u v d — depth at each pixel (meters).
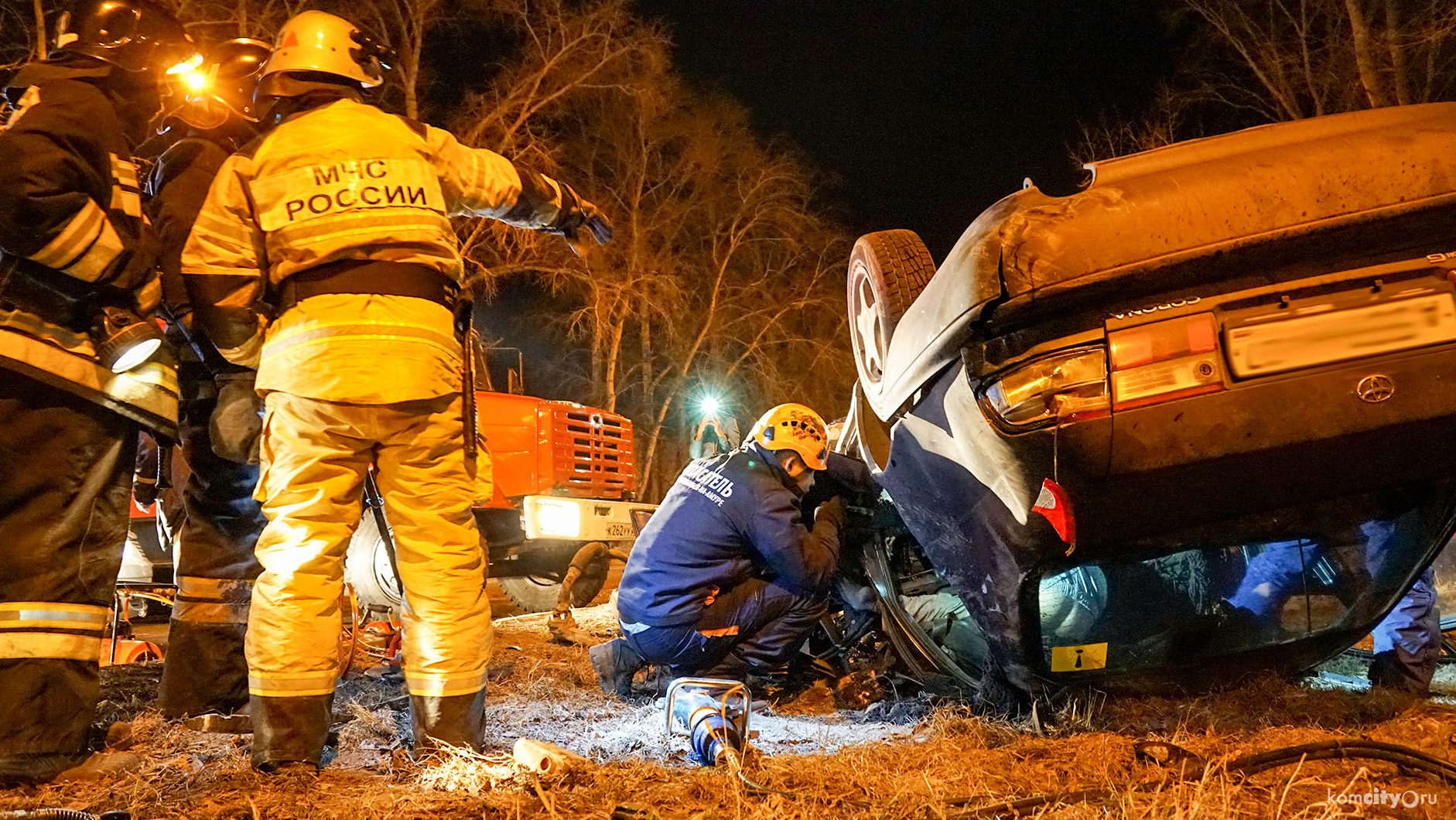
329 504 2.93
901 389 3.25
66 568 2.78
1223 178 2.63
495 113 16.84
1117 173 2.76
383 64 3.15
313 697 2.92
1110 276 2.60
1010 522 2.99
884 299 3.49
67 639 2.77
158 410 3.04
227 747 3.25
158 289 2.91
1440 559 4.64
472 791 2.74
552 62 17.12
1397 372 2.64
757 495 3.91
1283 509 2.90
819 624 4.49
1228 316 2.65
